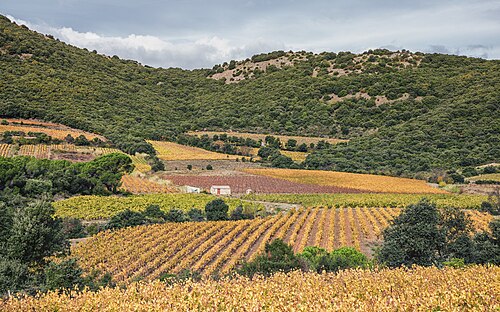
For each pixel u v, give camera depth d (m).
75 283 25.20
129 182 88.50
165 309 15.92
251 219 60.91
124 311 16.73
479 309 15.41
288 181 93.44
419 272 23.20
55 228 30.50
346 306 15.38
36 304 19.11
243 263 32.56
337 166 104.94
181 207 67.69
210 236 49.19
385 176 96.50
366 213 63.38
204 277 31.56
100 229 52.09
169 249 41.41
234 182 92.38
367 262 33.34
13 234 28.12
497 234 33.44
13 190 64.88
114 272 36.31
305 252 34.31
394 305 15.44
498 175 87.94
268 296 17.64
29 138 100.00
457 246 33.12
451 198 74.75
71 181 74.69
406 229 32.56
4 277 24.05
